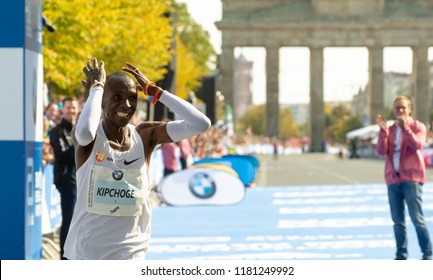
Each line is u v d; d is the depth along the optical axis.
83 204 13.35
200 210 46.41
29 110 20.72
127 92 13.29
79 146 13.40
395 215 26.38
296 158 184.25
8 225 20.19
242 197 49.50
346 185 69.81
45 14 48.72
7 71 20.12
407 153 26.05
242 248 30.47
